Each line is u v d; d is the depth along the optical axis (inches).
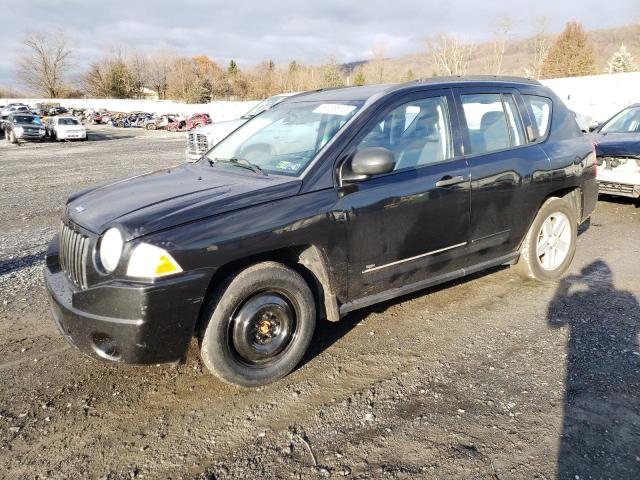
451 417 110.0
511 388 120.5
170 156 735.1
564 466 94.5
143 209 115.1
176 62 3624.5
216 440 104.6
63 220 132.8
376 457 98.3
